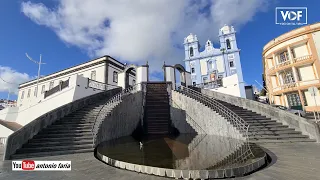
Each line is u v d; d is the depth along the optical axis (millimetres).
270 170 4699
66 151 7305
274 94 21953
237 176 4324
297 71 19781
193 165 4824
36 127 8250
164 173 4418
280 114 11570
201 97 15375
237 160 5234
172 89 17766
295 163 5340
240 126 10383
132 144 8852
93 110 12109
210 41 40500
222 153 6359
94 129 9312
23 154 6594
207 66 39469
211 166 4676
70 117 10703
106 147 7988
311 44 18594
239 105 14891
